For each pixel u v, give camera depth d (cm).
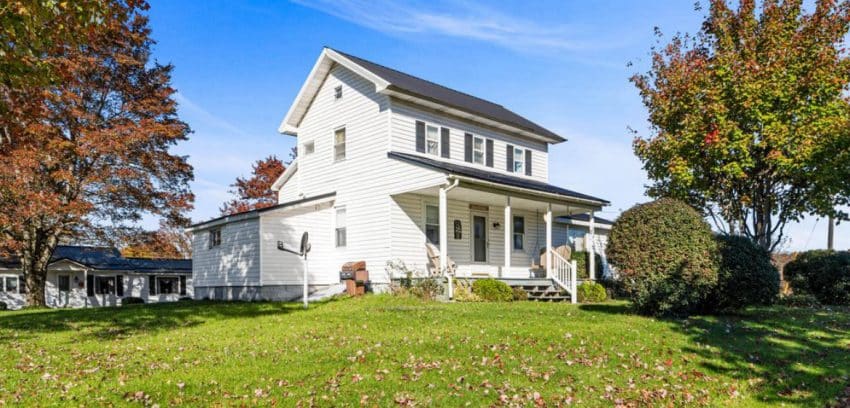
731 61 1545
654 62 1775
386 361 780
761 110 1495
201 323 1236
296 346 888
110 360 826
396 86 1709
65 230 2061
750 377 734
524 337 924
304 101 2064
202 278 2083
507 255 1733
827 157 1435
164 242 2433
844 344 912
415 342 892
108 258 3331
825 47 1471
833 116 1435
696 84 1583
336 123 1953
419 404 610
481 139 2073
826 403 639
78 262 3064
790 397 661
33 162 1736
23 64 770
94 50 2030
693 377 734
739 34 1627
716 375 745
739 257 1150
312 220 1875
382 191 1748
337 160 1934
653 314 1141
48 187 1939
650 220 1123
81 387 664
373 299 1523
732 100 1516
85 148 1862
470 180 1564
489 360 788
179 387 660
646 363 790
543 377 715
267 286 1756
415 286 1578
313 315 1253
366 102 1841
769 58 1516
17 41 734
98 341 1016
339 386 667
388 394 640
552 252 1847
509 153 2186
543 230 2308
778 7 1559
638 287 1113
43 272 2194
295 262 1830
